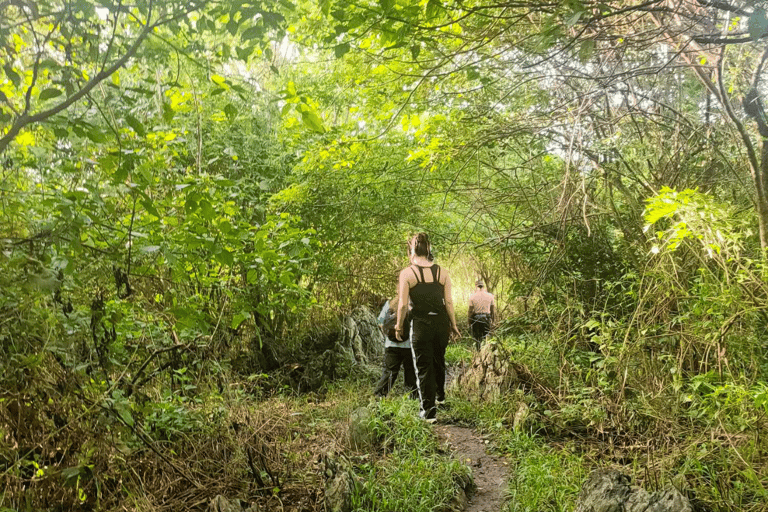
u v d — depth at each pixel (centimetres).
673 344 557
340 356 850
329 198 888
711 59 470
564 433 582
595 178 629
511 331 800
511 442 554
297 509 425
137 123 314
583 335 665
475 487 485
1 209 309
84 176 381
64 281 346
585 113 555
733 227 503
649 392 554
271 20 298
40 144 356
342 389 771
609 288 653
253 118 828
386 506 423
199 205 352
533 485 456
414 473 467
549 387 659
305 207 883
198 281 482
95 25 296
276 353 816
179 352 456
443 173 873
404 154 898
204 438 488
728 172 631
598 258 726
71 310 348
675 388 502
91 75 353
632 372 580
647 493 370
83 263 359
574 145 568
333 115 979
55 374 341
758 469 412
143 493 387
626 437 543
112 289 416
